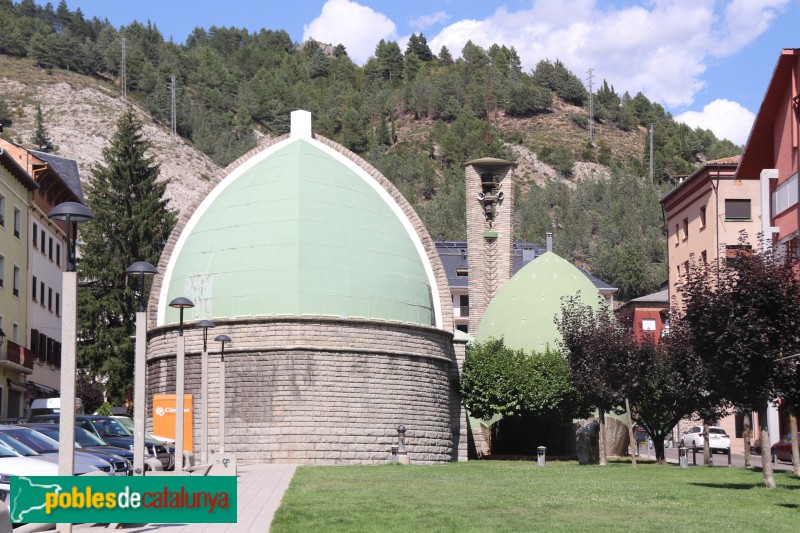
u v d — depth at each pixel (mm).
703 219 67312
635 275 151125
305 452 45906
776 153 43469
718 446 62781
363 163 54969
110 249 80062
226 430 46688
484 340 58406
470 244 68562
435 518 20297
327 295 47969
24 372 59062
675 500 25156
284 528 18359
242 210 50531
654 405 47688
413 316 50594
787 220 41156
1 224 56062
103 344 77312
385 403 47969
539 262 60344
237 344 47188
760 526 19547
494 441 60156
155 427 44531
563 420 55281
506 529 18531
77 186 79875
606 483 31312
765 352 28031
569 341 46562
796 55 40812
